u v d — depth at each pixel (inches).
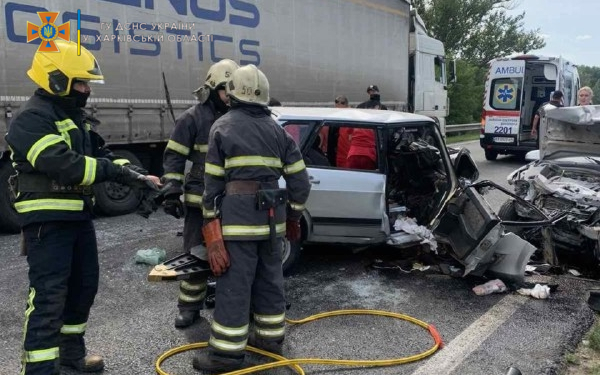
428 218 208.8
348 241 194.4
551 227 198.8
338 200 189.5
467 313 167.0
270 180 127.6
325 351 140.1
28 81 243.9
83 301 123.0
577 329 156.3
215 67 143.7
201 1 315.6
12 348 137.6
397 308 169.9
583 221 202.4
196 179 144.9
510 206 229.9
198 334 147.9
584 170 240.7
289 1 377.4
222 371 127.1
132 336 146.3
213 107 144.9
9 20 235.1
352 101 454.3
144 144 309.9
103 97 271.6
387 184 195.2
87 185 112.9
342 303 172.6
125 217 286.5
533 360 136.9
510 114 555.2
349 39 441.7
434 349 140.5
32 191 109.6
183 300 150.3
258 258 130.4
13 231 257.0
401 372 129.7
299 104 397.4
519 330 154.9
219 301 124.6
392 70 502.3
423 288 187.3
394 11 498.0
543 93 614.9
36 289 110.8
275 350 135.3
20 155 107.3
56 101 111.9
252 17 349.7
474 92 1148.5
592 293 169.9
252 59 352.8
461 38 1416.1
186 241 147.7
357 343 144.9
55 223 111.1
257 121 127.6
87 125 121.6
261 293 131.4
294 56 386.9
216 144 124.9
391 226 201.2
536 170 244.5
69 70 109.5
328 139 202.1
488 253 178.4
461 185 203.8
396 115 207.2
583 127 233.3
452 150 249.8
